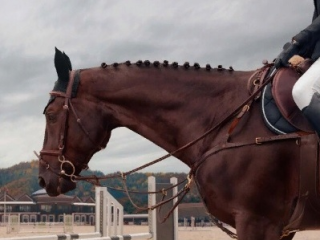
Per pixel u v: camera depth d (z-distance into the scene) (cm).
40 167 408
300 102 329
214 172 350
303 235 2275
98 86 399
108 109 400
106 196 923
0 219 4497
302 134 335
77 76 404
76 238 782
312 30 344
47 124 408
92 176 408
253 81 366
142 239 898
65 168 400
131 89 393
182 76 388
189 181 371
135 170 405
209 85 380
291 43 352
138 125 395
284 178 340
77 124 399
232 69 389
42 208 4919
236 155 345
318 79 329
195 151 370
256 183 339
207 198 358
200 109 378
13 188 9062
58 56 405
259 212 340
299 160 335
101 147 407
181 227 4228
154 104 389
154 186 771
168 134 388
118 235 840
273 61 372
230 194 345
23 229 3462
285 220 344
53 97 404
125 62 405
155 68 396
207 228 4059
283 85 347
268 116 344
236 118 354
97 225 920
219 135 360
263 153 339
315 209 337
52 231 3131
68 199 5022
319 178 329
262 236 338
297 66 346
